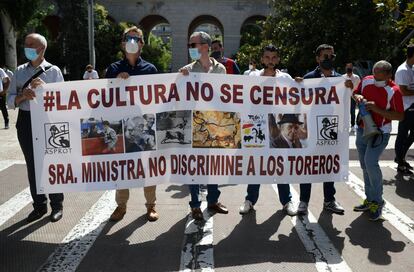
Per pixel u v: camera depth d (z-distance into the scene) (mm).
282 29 22094
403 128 7723
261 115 5250
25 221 5457
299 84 5266
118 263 4320
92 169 5070
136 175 5141
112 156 5086
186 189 6961
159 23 50281
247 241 4852
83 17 33031
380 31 20469
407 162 8172
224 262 4336
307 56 21422
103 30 33844
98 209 5926
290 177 5328
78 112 5012
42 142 4988
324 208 5934
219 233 5090
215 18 45719
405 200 6340
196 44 5395
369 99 5387
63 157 5023
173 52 43375
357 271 4148
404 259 4406
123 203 5535
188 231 5152
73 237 4957
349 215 5703
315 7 21094
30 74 5102
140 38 5191
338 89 5309
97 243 4797
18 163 8586
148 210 5574
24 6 25828
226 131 5223
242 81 5195
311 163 5332
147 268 4219
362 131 5684
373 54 20859
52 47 34125
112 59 33906
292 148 5293
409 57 7340
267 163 5285
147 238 4945
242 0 42406
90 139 5047
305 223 5414
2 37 27703
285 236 5000
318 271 4148
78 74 33750
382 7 7855
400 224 5383
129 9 42875
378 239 4914
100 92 5035
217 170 5250
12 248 4660
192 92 5164
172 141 5184
